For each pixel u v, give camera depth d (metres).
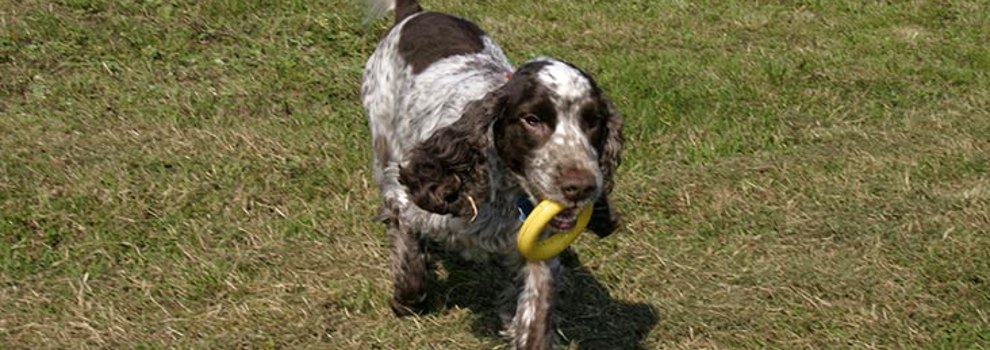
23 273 5.68
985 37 10.25
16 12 8.39
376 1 6.68
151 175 6.54
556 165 4.45
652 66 8.63
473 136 4.71
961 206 6.81
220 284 5.66
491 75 5.27
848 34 10.08
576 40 9.38
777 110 8.10
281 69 8.05
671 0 10.52
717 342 5.54
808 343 5.54
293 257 5.93
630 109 7.73
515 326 5.07
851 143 7.66
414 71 5.63
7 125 7.04
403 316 5.58
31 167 6.49
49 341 5.19
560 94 4.49
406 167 4.91
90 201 6.23
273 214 6.35
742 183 6.94
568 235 4.73
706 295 5.89
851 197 6.87
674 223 6.53
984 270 6.14
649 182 6.91
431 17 5.96
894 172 7.21
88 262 5.80
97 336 5.23
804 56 9.23
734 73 8.70
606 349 5.48
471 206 4.82
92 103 7.44
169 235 6.04
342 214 6.30
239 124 7.29
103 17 8.52
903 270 6.14
